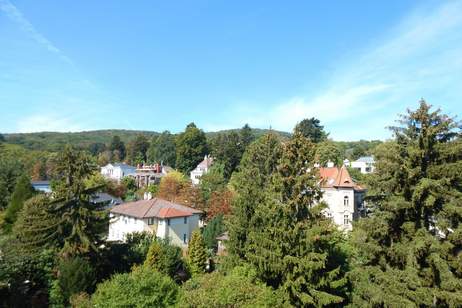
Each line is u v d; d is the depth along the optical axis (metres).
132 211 44.03
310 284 19.75
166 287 17.02
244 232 26.08
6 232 39.56
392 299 16.16
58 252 25.19
